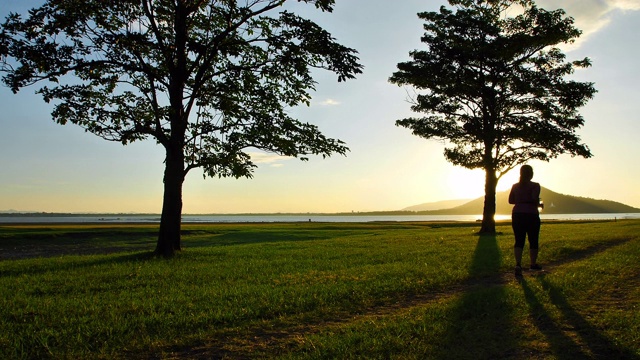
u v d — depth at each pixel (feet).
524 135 76.95
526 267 32.40
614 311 18.39
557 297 21.35
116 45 46.88
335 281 26.94
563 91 79.36
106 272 33.76
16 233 112.98
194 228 150.20
